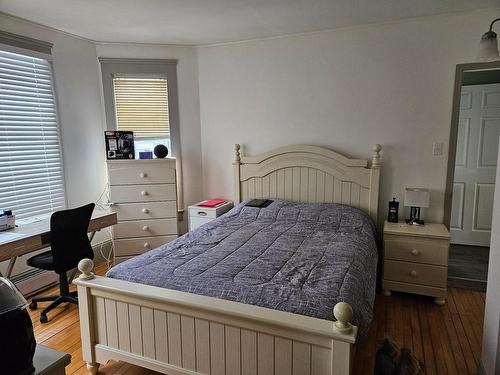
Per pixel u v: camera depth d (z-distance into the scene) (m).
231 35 3.63
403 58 3.25
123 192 3.72
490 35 2.18
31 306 2.96
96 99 3.92
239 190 3.95
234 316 1.64
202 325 1.77
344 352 1.45
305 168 3.64
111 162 3.65
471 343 2.40
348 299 1.73
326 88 3.56
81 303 2.04
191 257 2.31
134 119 4.06
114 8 2.80
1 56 2.97
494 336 1.81
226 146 4.09
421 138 3.29
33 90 3.25
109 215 3.37
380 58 3.33
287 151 3.68
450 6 2.86
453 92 3.15
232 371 1.75
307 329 1.49
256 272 2.04
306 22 3.22
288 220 3.21
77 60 3.67
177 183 4.20
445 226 3.21
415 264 3.00
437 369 2.13
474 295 3.12
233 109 4.00
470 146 4.03
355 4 2.78
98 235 3.99
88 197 3.88
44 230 2.78
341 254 2.34
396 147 3.38
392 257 3.06
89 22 3.17
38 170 3.33
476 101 3.94
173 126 4.11
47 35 3.34
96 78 3.91
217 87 4.04
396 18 3.14
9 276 2.78
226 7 2.80
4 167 3.03
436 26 3.11
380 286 3.29
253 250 2.44
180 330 1.83
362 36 3.36
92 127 3.88
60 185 3.55
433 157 3.28
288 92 3.72
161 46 4.00
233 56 3.91
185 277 1.99
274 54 3.72
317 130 3.66
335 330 1.47
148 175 3.75
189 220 3.94
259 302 1.72
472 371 2.11
